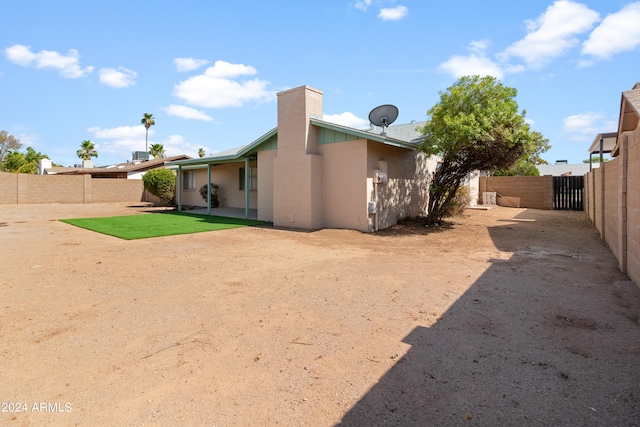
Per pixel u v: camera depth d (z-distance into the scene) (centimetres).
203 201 2038
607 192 801
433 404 231
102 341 326
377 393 244
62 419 216
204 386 254
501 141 912
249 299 444
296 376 267
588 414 219
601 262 641
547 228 1111
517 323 368
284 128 1170
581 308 409
